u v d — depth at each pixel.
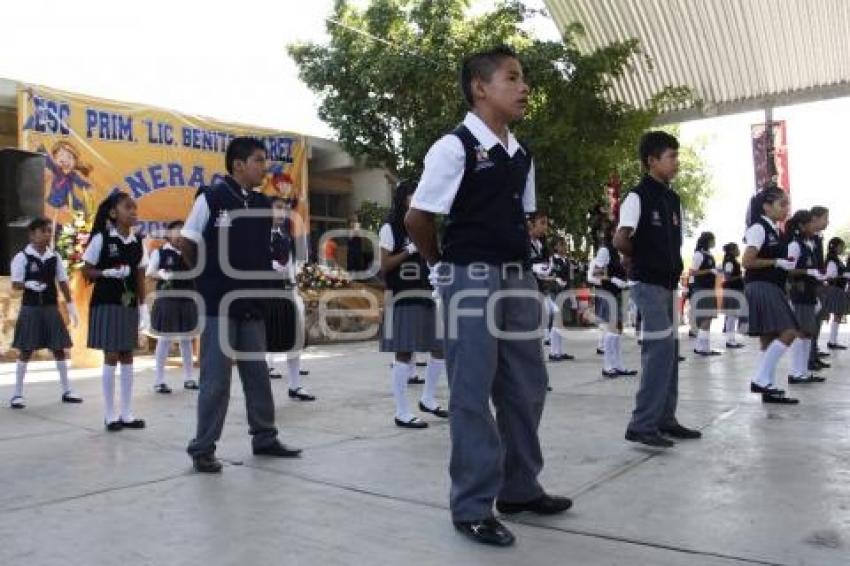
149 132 11.84
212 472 3.91
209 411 3.96
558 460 4.04
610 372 7.73
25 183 4.09
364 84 12.66
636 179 15.16
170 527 3.04
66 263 8.94
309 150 14.14
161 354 6.97
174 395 6.82
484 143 2.96
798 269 6.72
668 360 4.26
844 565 2.54
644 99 15.17
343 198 15.77
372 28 12.94
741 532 2.86
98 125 11.27
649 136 4.43
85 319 9.03
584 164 11.98
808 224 6.85
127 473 3.93
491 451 2.89
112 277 5.14
